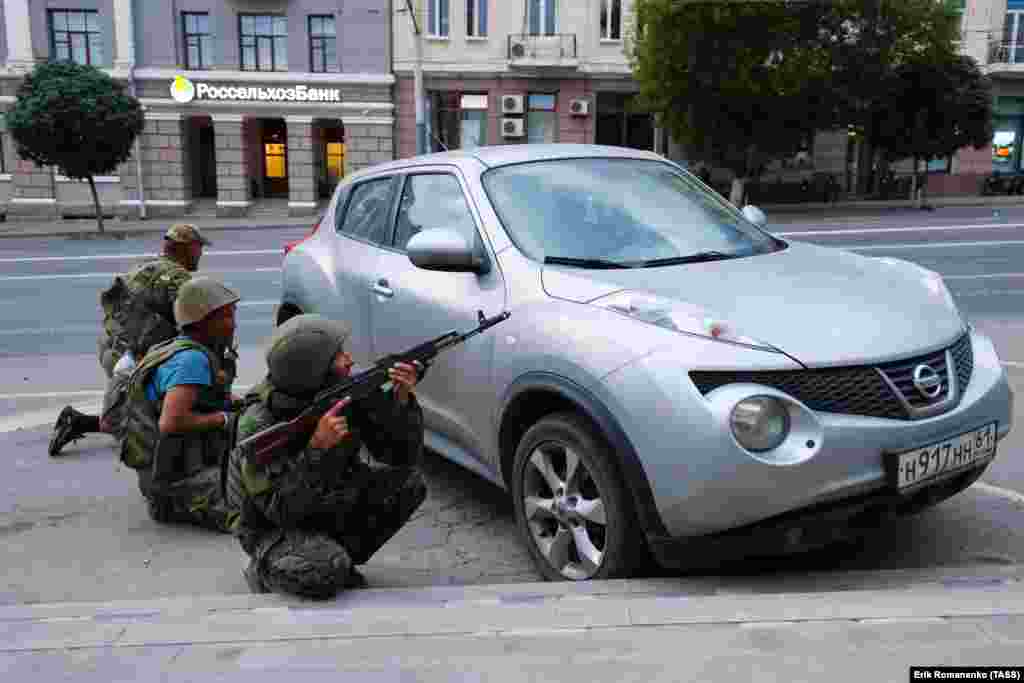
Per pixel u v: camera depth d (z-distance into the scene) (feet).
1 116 101.45
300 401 10.18
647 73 87.51
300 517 10.30
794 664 7.43
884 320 10.48
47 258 62.95
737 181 92.17
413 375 10.23
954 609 8.65
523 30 102.37
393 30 101.96
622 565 10.43
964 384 10.75
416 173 15.67
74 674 7.84
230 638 8.59
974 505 13.60
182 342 13.75
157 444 13.57
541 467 11.25
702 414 9.34
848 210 89.81
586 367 10.31
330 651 8.17
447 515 14.29
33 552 13.14
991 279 41.29
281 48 101.50
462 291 12.97
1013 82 108.58
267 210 104.06
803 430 9.43
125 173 101.60
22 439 19.30
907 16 83.30
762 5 79.82
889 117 91.91
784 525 9.54
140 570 12.44
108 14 99.30
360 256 16.20
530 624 8.64
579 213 13.24
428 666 7.73
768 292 10.94
